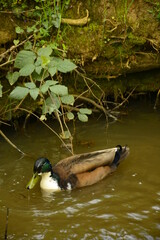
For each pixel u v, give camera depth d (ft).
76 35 11.27
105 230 8.98
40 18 10.95
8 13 11.01
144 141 11.34
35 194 9.89
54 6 10.94
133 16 11.38
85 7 11.28
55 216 9.29
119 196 9.77
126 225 9.07
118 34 11.39
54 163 10.66
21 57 10.44
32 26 10.99
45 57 10.11
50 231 8.96
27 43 10.82
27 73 10.26
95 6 11.30
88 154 10.31
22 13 11.06
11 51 10.93
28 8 11.05
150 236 8.84
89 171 10.14
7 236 8.86
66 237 8.85
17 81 11.37
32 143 11.30
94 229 9.00
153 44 11.62
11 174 10.37
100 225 9.08
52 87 10.25
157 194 9.79
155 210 9.39
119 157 10.55
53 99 10.48
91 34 11.31
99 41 11.35
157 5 11.40
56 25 10.98
